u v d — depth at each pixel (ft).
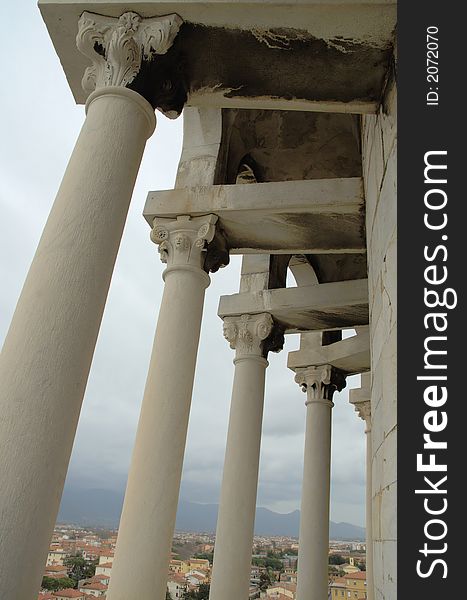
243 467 52.65
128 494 34.91
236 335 60.39
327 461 68.85
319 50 28.78
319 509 65.72
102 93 26.27
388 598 22.07
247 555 48.80
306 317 60.64
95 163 24.13
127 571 32.68
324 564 63.52
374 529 29.27
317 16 27.02
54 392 19.47
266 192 44.52
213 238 45.01
